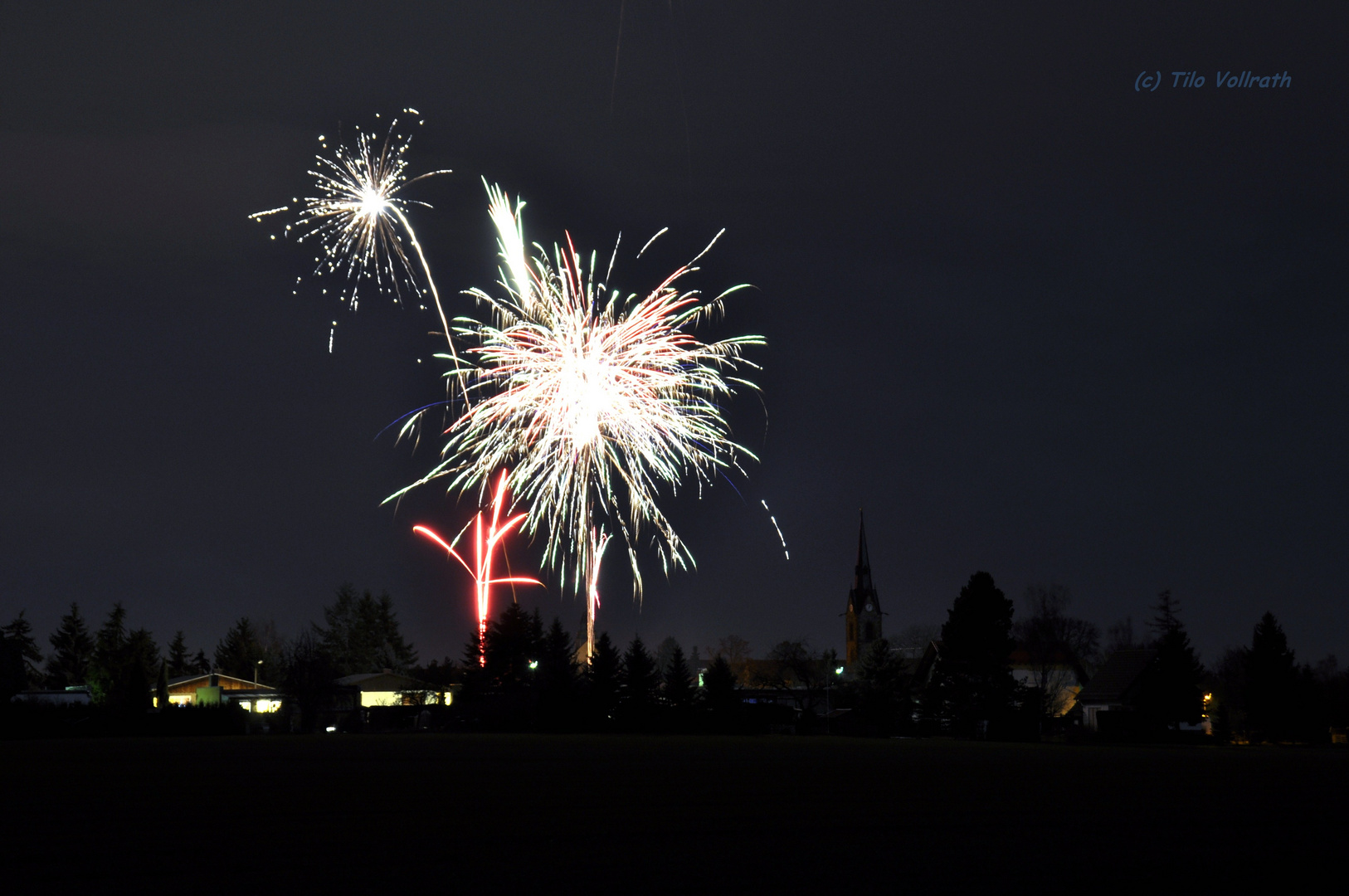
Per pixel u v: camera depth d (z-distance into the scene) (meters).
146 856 19.78
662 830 23.34
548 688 90.44
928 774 39.22
